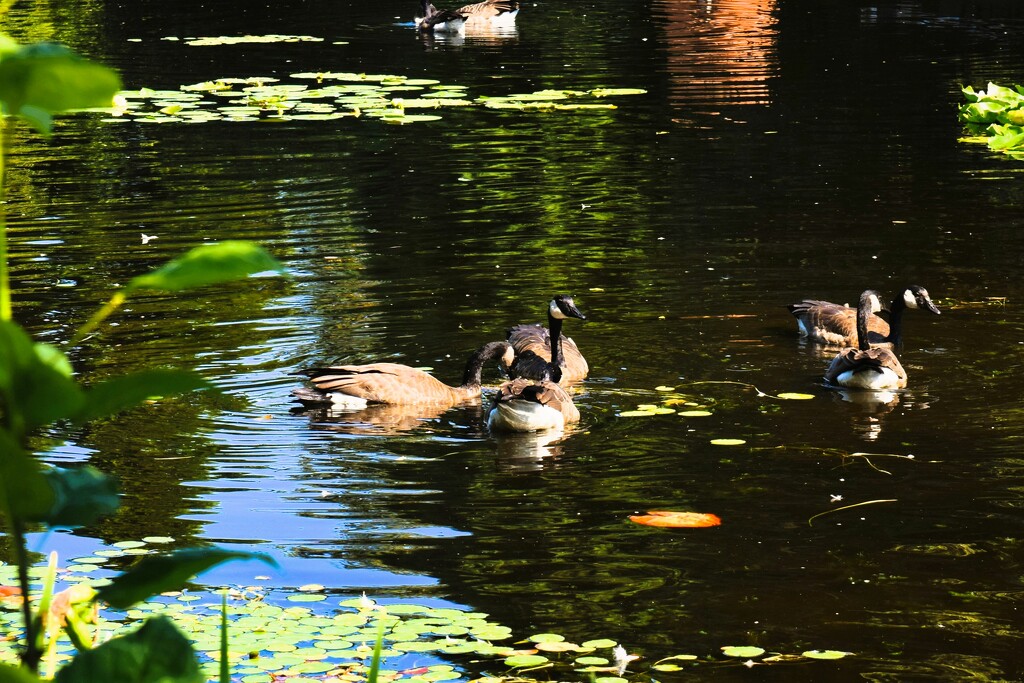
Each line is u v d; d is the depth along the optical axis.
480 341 15.13
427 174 23.27
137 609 8.41
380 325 15.62
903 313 15.80
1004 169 22.91
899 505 10.27
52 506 2.56
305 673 7.42
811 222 19.73
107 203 21.47
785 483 10.82
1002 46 36.56
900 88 30.83
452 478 11.15
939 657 7.75
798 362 14.30
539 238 19.16
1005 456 11.34
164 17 44.69
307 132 26.97
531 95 30.22
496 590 8.78
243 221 20.19
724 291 16.66
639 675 7.48
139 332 15.12
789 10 45.53
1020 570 9.02
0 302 2.49
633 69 34.12
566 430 12.45
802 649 7.86
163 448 11.89
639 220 20.09
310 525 9.99
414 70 34.56
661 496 10.60
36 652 2.62
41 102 2.37
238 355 14.52
